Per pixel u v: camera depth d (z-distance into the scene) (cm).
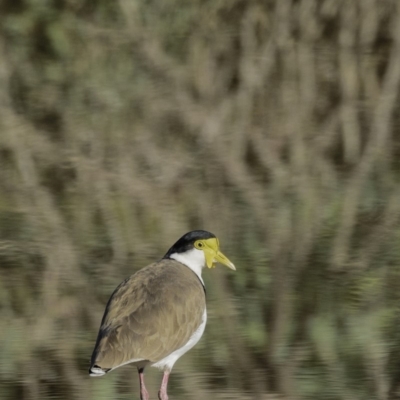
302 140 1875
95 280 1302
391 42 2373
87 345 1158
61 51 2350
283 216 1495
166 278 1024
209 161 1750
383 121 1972
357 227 1447
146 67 2258
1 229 1445
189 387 1098
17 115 1984
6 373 1111
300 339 1173
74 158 1747
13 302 1255
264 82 2203
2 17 2461
